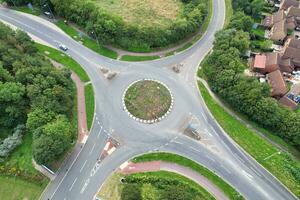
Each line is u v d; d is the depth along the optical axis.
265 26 125.31
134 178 81.31
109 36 110.62
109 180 82.25
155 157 86.19
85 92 100.38
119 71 106.31
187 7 125.12
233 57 101.44
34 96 87.44
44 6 119.31
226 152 88.06
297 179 83.31
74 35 116.50
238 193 80.38
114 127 92.31
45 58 105.88
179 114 95.69
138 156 86.38
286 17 125.12
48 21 120.69
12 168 83.00
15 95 86.25
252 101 91.38
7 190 80.94
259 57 110.31
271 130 94.25
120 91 100.50
